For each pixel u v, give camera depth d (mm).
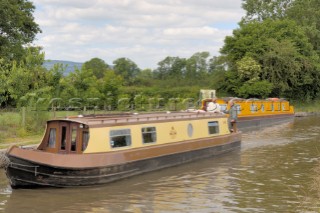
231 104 29766
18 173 12859
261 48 48406
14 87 22969
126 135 15141
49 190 13086
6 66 26688
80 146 14031
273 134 29078
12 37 39750
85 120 14344
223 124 21188
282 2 65750
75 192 12969
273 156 19906
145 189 13562
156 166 16203
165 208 11609
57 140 14414
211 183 14508
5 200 12086
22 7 43562
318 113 49250
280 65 48062
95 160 13594
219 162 18391
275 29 52969
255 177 15477
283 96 53375
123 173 14562
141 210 11406
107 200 12266
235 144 21703
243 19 66250
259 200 12422
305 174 15930
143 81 71438
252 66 46469
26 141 19156
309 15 62406
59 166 12836
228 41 50281
